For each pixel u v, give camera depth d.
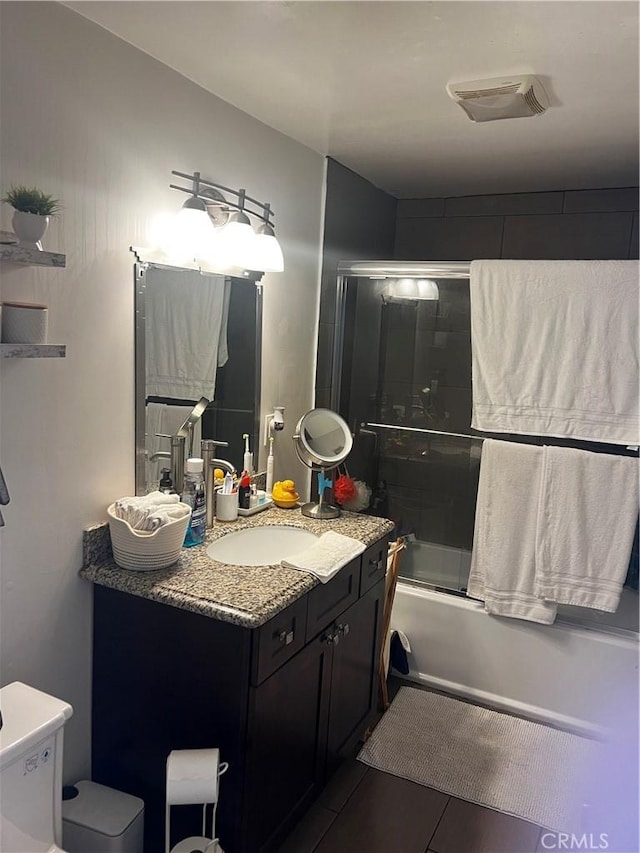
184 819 1.73
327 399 3.03
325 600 1.95
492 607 2.65
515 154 2.62
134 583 1.73
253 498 2.43
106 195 1.72
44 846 1.44
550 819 2.06
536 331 2.51
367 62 1.78
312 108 2.17
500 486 2.62
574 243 3.22
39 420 1.61
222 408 2.31
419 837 1.97
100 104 1.67
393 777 2.23
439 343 2.85
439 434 2.90
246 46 1.72
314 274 2.83
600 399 2.44
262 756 1.71
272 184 2.44
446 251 3.48
